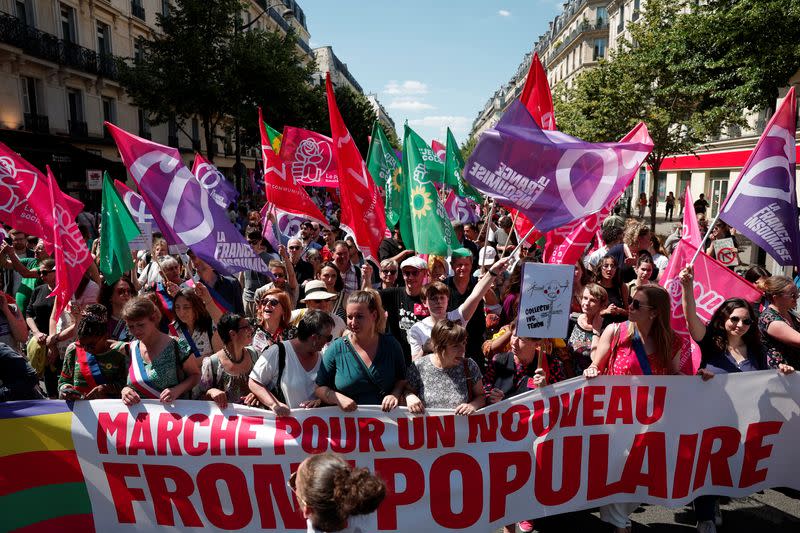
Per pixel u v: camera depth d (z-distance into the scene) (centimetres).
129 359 395
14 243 794
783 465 407
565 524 425
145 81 2270
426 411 368
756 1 1104
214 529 375
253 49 2325
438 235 586
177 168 484
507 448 377
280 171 738
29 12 2294
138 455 373
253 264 509
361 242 606
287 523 371
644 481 394
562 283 372
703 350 430
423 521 373
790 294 432
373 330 378
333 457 240
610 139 2117
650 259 611
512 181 415
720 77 1252
